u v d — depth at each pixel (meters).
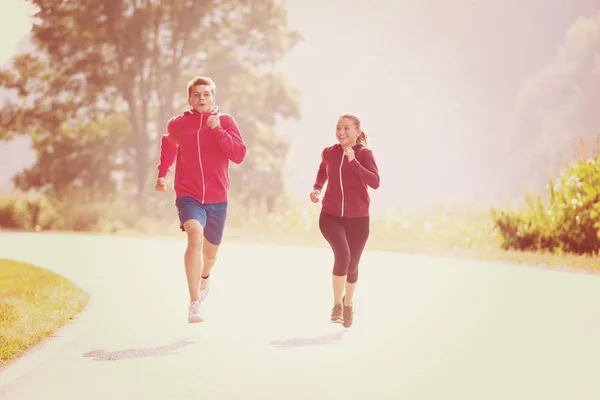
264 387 13.33
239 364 15.07
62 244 47.62
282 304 22.91
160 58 83.94
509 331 18.53
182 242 50.66
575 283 27.72
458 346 16.81
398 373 14.38
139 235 62.62
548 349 16.45
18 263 32.25
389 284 27.80
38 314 19.47
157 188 18.72
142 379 13.84
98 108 84.50
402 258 39.34
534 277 29.67
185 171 18.12
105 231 67.56
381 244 49.81
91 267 33.00
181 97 86.31
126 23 80.25
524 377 14.05
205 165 17.97
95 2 79.25
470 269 33.22
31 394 12.84
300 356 15.78
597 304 22.70
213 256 18.84
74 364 15.01
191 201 17.98
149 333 18.23
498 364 15.09
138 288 26.34
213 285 27.50
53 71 84.19
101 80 80.31
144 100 82.25
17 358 15.56
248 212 73.31
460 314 21.08
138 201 76.56
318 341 17.34
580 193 38.78
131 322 19.73
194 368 14.72
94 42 81.88
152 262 35.50
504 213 42.81
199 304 17.28
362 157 18.14
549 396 12.80
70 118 83.25
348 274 18.53
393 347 16.69
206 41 86.06
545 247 39.81
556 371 14.51
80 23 79.94
